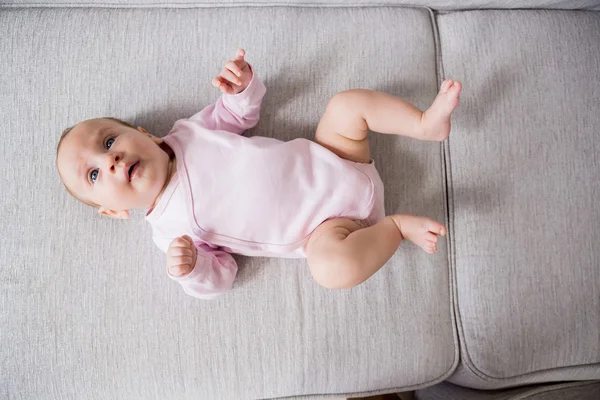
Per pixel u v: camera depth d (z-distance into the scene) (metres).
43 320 1.00
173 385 0.99
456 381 1.09
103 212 0.96
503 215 1.02
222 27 1.08
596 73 1.05
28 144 1.04
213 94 1.06
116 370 0.99
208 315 1.00
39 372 0.99
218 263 0.94
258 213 0.92
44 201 1.03
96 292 1.00
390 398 1.28
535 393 0.96
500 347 0.99
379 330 1.00
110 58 1.06
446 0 1.08
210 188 0.91
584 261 1.01
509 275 1.01
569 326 1.00
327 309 1.01
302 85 1.06
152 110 1.05
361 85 1.06
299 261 1.02
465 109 1.05
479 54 1.06
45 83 1.06
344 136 0.97
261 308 1.01
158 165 0.90
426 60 1.07
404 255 1.03
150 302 1.00
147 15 1.09
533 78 1.05
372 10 1.09
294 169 0.93
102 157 0.88
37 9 1.10
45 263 1.01
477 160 1.04
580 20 1.08
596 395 0.94
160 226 0.95
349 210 0.95
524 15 1.08
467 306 1.02
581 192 1.03
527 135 1.04
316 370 0.99
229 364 0.99
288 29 1.07
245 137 0.95
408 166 1.05
